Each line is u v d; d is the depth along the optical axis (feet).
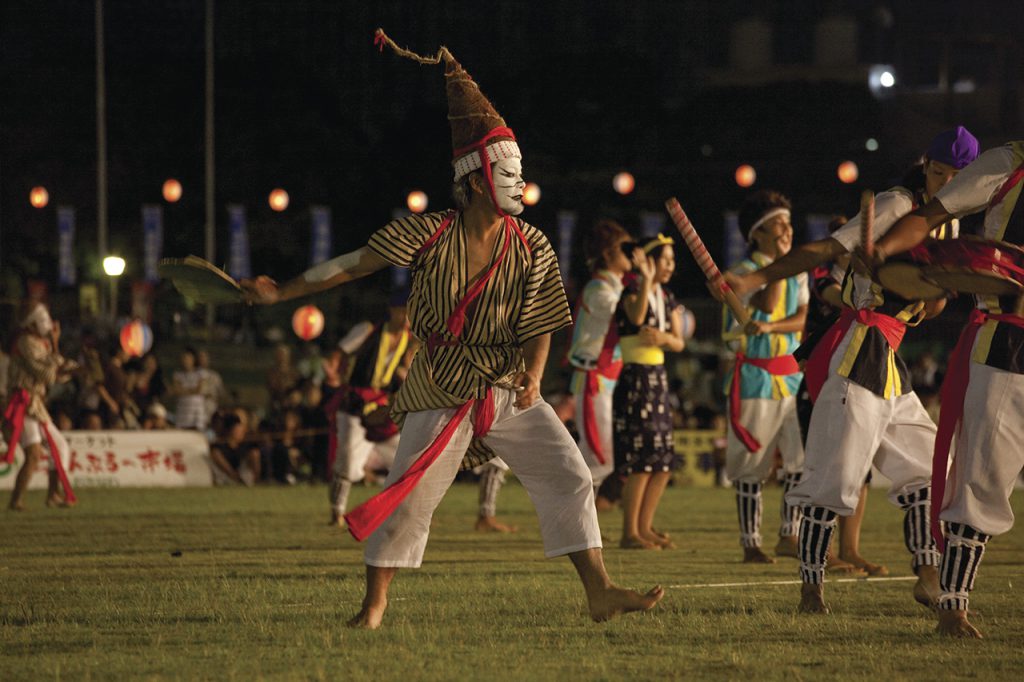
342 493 62.69
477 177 30.25
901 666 27.27
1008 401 30.45
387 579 31.60
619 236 56.18
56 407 97.19
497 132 30.40
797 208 266.36
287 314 209.46
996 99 318.65
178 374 106.52
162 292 208.64
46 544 53.36
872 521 68.13
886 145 297.33
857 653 28.73
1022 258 29.25
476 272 30.35
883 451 36.55
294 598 36.68
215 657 27.76
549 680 25.43
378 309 203.31
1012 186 29.73
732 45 346.13
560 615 33.71
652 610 34.71
